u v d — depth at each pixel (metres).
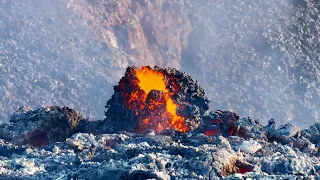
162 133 192.38
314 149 194.75
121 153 153.88
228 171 141.62
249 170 144.00
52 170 143.62
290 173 147.00
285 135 198.50
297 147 194.25
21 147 170.62
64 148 171.12
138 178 131.50
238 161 144.50
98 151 158.00
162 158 141.88
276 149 169.12
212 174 138.75
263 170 147.75
